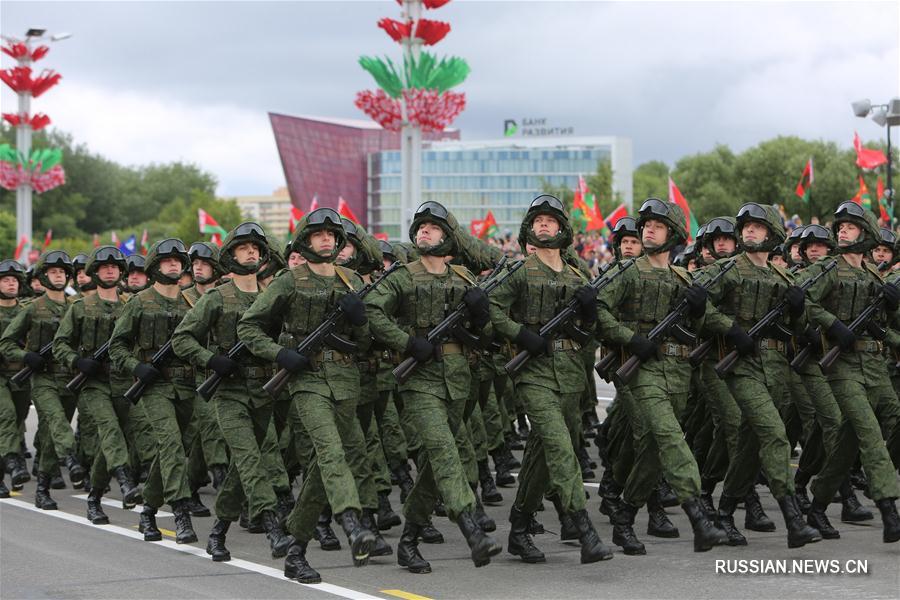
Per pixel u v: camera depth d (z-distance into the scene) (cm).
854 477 1325
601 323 957
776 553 977
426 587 873
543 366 929
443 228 922
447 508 875
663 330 959
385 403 1175
